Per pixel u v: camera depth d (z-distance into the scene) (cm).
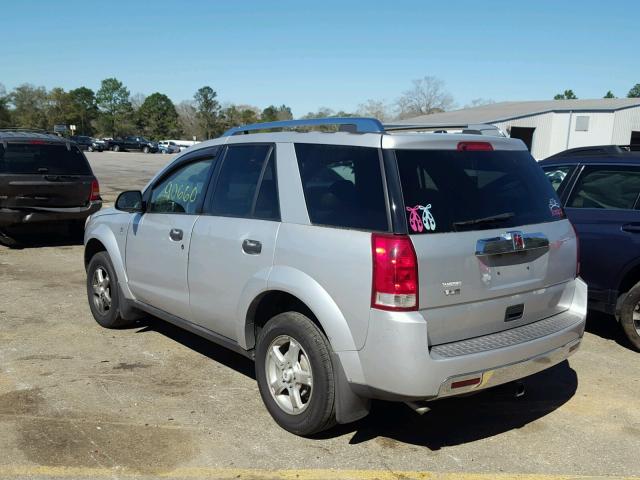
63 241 1113
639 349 560
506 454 381
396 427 413
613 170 588
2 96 10888
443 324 344
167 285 500
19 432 392
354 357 347
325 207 373
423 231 338
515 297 377
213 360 527
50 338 576
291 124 429
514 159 406
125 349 550
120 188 2070
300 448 380
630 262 549
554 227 404
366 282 337
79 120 11150
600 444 396
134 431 397
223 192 454
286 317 385
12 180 967
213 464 361
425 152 360
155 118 11350
